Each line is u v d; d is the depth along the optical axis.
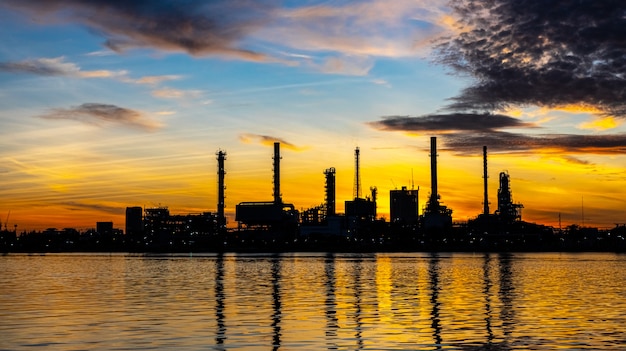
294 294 88.88
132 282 118.44
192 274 151.25
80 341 45.62
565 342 45.31
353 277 136.25
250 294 88.81
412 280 124.00
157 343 44.84
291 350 42.16
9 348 42.84
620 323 55.38
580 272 159.62
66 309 67.69
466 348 42.91
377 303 74.62
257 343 44.91
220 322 56.25
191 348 42.81
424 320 57.75
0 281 121.56
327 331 50.75
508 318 59.12
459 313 63.53
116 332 49.97
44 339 46.50
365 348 42.88
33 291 94.81
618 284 110.75
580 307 69.50
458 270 172.00
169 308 68.75
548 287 102.94
